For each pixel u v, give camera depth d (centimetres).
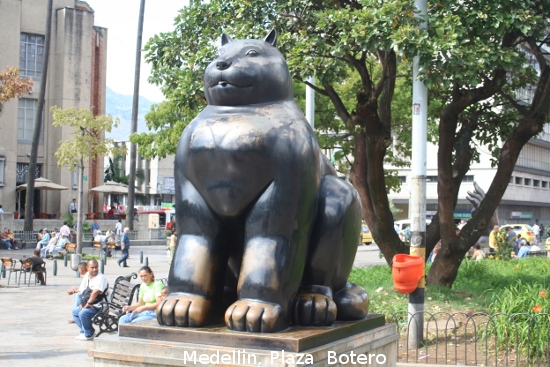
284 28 926
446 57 769
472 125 1151
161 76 1025
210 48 892
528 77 1159
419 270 636
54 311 1130
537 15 879
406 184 4122
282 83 388
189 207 373
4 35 3147
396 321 789
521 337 709
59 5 3400
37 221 2952
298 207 362
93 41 3644
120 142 4997
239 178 356
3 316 1075
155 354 348
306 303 371
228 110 376
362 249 3041
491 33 843
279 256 355
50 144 3403
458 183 1096
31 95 3353
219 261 373
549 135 4531
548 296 783
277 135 358
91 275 913
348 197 399
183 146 375
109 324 883
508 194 3966
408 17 781
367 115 950
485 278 1216
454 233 1038
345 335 381
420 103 790
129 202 3077
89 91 3419
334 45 866
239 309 346
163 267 1978
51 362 753
